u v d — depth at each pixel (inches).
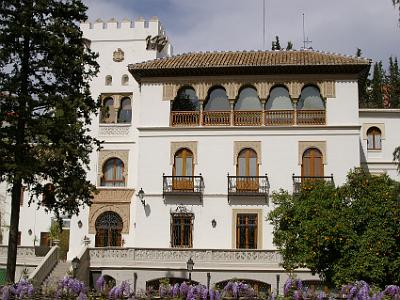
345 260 816.9
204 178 1227.9
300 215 877.8
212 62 1264.8
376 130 1376.7
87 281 1131.9
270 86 1251.8
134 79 1353.3
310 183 928.3
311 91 1248.2
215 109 1266.0
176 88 1275.8
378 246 802.2
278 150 1221.7
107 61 1396.4
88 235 1295.5
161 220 1221.1
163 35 1472.7
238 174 1227.2
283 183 1206.3
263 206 1198.9
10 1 922.1
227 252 1128.2
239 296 558.9
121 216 1294.3
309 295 554.3
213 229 1203.2
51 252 1133.1
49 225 1416.1
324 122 1223.5
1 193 1438.2
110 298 575.5
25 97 908.6
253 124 1240.8
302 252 850.8
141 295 599.5
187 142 1248.8
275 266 1112.8
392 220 830.5
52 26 937.5
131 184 1311.5
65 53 951.6
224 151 1235.2
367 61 1219.2
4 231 1424.7
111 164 1333.7
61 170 944.3
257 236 1189.1
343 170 1198.3
